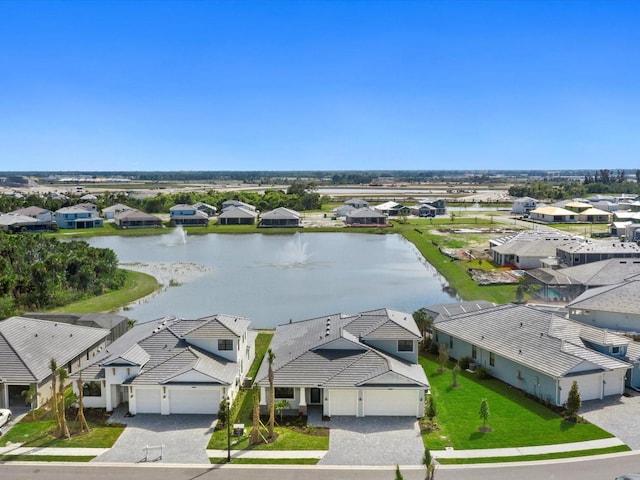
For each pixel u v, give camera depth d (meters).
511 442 37.22
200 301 82.81
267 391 43.12
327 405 42.12
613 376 45.22
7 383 43.00
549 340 47.19
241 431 38.69
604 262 79.69
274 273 104.25
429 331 59.72
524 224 174.75
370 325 49.41
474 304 65.00
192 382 42.34
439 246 128.38
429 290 89.88
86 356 51.91
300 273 104.31
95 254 91.69
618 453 35.44
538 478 32.50
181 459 35.53
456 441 37.59
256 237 158.75
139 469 34.25
